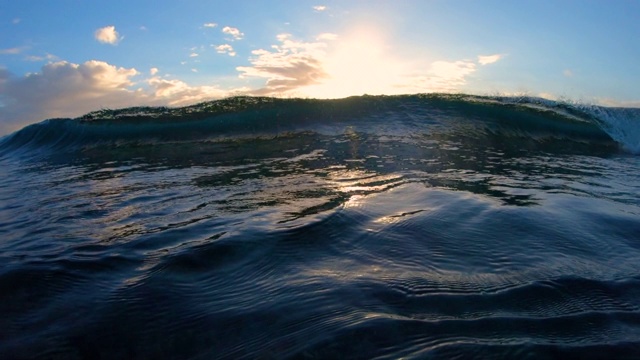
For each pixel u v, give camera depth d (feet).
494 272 8.93
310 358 6.36
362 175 18.75
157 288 8.45
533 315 7.47
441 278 8.63
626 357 6.47
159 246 10.51
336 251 9.95
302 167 20.99
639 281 8.75
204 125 33.40
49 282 8.74
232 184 17.42
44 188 18.28
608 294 8.23
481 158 24.04
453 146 27.84
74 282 8.79
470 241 10.44
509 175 19.29
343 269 9.06
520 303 7.81
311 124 33.76
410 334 6.86
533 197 14.67
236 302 7.95
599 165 24.02
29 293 8.34
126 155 27.20
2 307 7.90
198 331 7.16
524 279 8.64
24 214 14.07
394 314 7.38
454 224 11.53
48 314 7.71
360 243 10.37
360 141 28.76
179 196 15.67
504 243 10.36
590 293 8.24
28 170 23.84
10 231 12.25
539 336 6.91
